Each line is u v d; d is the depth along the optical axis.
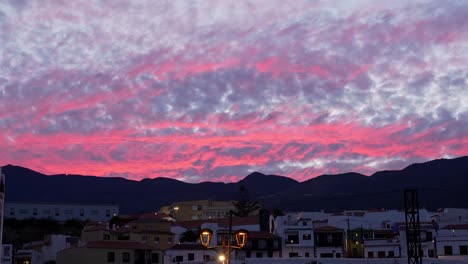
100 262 112.75
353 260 99.06
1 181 65.88
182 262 108.25
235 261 100.81
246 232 47.06
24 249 135.12
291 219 136.62
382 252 123.44
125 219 155.00
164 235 130.12
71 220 177.62
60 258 117.44
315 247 127.19
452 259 106.06
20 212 174.25
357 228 136.88
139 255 117.75
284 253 125.38
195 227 141.88
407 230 97.69
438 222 156.75
